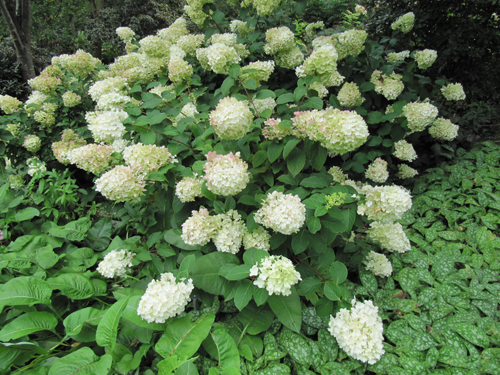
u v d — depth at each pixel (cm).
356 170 171
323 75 128
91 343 112
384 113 192
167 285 103
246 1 196
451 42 235
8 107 201
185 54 186
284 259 102
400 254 149
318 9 457
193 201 131
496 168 192
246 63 198
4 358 98
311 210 111
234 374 95
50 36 510
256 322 115
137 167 122
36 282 114
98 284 126
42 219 169
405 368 105
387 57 211
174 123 155
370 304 103
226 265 112
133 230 165
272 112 145
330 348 112
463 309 124
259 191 128
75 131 201
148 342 108
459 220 169
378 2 288
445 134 194
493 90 251
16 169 191
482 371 103
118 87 163
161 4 543
